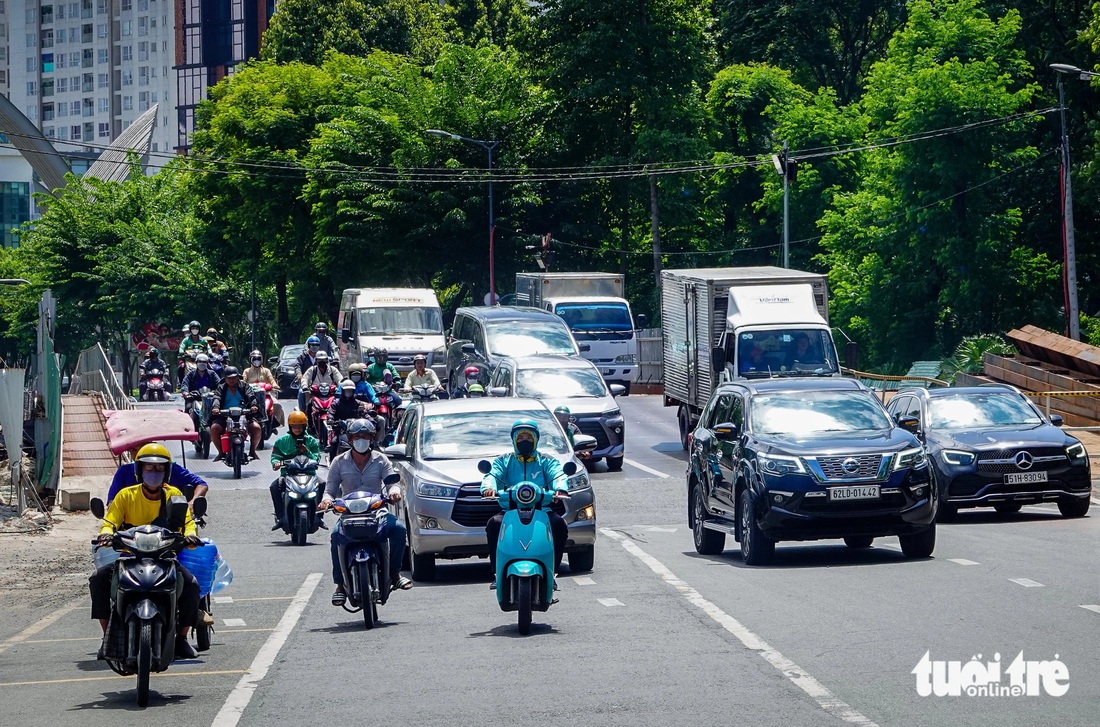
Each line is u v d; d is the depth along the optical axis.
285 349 132.38
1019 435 49.97
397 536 31.31
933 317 140.38
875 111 143.62
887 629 26.77
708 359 75.69
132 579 22.94
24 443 73.06
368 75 178.75
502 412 42.00
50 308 71.50
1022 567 35.69
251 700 22.12
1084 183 124.94
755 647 25.23
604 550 44.25
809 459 38.41
